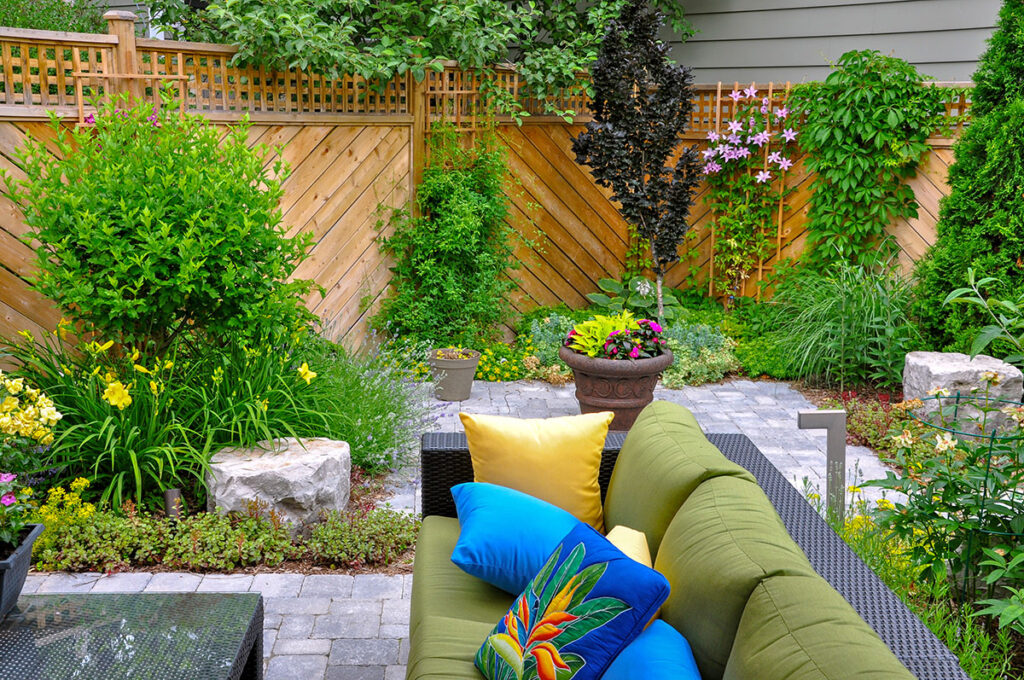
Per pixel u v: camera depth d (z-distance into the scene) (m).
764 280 7.71
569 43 7.55
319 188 6.25
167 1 7.46
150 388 4.11
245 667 2.66
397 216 6.82
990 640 2.60
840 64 7.19
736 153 7.51
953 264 6.08
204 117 4.95
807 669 1.41
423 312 6.82
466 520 2.61
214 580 3.57
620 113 7.00
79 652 2.33
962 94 6.73
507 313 7.44
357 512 4.07
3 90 4.48
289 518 3.93
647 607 1.87
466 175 7.04
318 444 4.26
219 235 4.18
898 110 6.84
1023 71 5.75
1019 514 2.79
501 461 2.85
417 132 6.87
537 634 1.97
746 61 8.38
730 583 1.74
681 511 2.20
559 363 7.02
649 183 7.14
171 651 2.34
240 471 3.86
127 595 2.66
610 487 2.87
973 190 6.01
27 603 2.60
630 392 5.55
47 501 3.86
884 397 6.31
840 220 7.21
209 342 4.64
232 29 6.24
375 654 3.04
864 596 1.86
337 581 3.59
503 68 7.27
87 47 4.71
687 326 7.27
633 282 7.68
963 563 2.90
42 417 3.14
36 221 4.06
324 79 6.18
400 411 5.11
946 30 7.50
